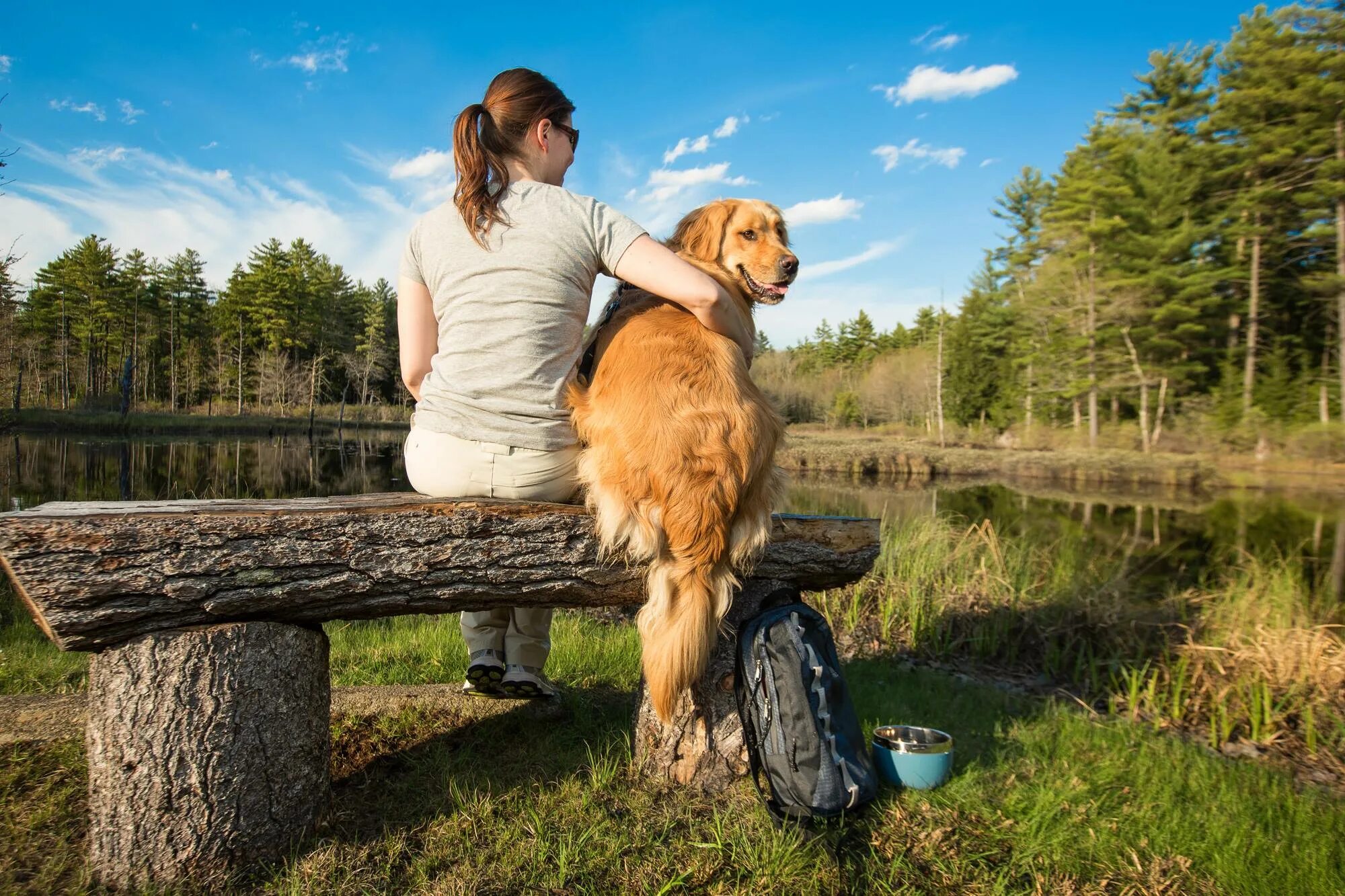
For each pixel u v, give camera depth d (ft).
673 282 6.96
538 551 6.97
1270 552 32.60
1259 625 15.12
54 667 11.89
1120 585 19.19
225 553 5.80
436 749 8.56
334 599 6.34
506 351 6.99
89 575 5.35
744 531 7.02
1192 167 110.32
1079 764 9.64
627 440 6.75
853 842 7.19
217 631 5.98
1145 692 13.73
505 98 7.63
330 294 237.04
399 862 6.47
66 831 6.61
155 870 5.89
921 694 12.76
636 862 6.61
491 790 7.72
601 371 7.26
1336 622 17.83
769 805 7.39
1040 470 86.48
